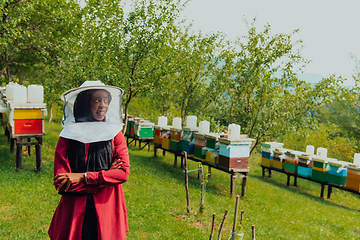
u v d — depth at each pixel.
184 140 11.27
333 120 17.09
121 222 2.25
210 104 15.44
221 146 9.16
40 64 14.79
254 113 12.36
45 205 5.78
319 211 8.81
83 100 2.14
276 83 12.14
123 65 11.00
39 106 7.73
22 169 8.05
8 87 8.20
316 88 12.06
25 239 4.34
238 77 12.60
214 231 5.66
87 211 2.14
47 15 12.26
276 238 5.85
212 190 9.26
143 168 10.52
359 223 8.11
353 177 9.84
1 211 5.28
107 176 2.07
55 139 12.61
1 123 14.40
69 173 2.03
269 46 11.90
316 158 11.06
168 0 10.36
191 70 14.58
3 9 9.68
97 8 10.90
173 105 17.36
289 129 11.98
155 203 6.76
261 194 9.69
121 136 2.33
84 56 10.76
